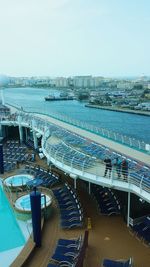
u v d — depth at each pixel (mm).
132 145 24250
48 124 33969
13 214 18812
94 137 27875
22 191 21453
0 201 20641
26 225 17359
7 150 33125
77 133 29891
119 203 18016
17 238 16156
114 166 16594
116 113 123938
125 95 166500
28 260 13094
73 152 21641
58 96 182000
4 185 22172
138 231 15102
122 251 13812
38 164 28156
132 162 18938
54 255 12641
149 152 21906
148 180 14680
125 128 91125
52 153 21078
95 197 19328
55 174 24047
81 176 17656
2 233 16672
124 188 15586
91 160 19406
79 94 184750
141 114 116938
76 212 16812
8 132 41406
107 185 16344
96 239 14844
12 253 14797
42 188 20609
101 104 148250
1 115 41469
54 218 17219
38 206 13719
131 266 11742
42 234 15359
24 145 36281
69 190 20125
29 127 35344
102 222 16641
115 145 24406
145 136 79250
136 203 17609
